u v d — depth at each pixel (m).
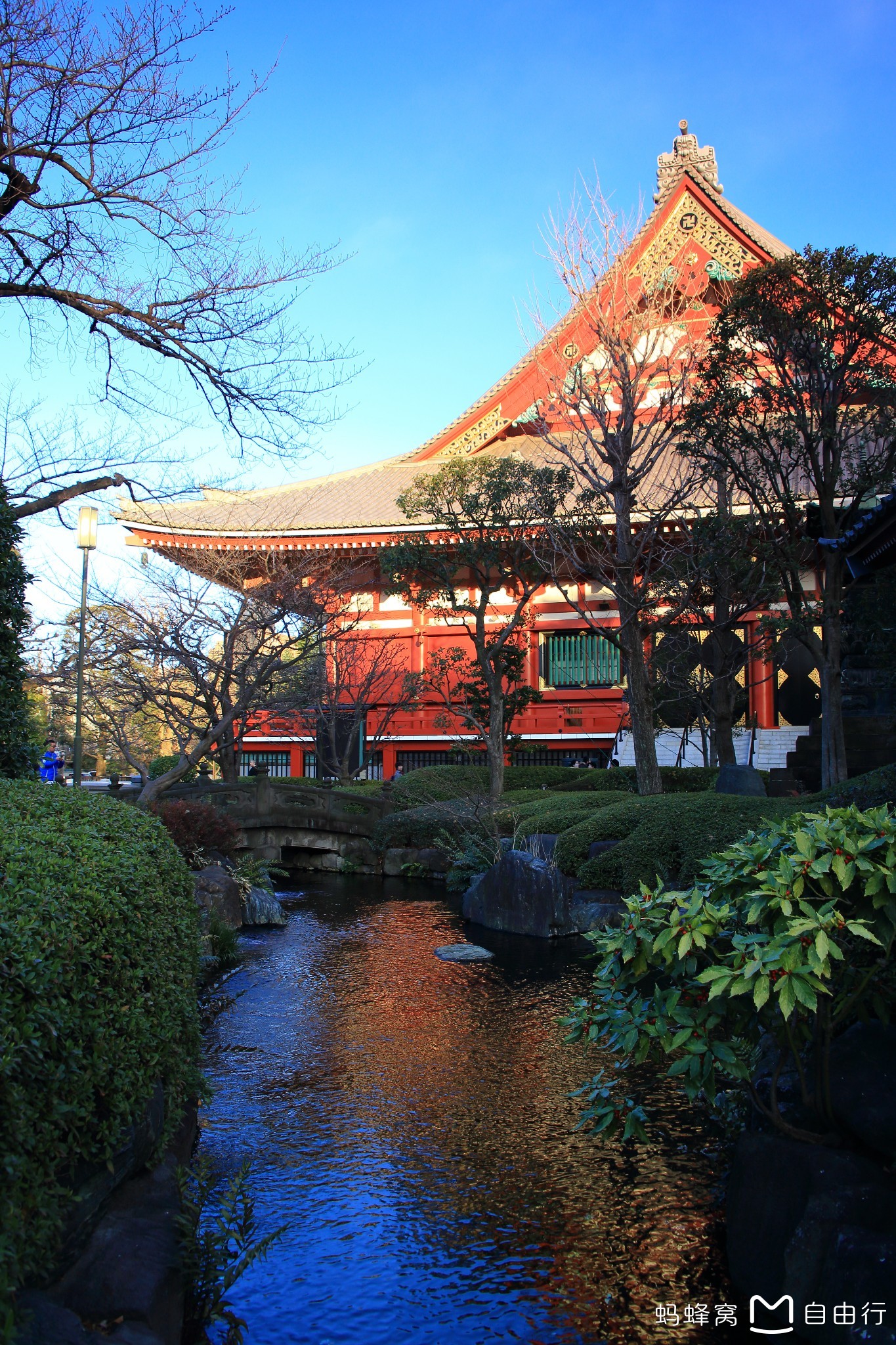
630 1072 7.66
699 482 18.48
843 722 19.64
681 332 24.61
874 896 3.71
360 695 29.30
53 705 18.72
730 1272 4.43
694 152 27.50
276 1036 8.77
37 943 3.02
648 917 4.22
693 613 21.19
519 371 32.41
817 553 20.20
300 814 21.61
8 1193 2.66
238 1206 5.23
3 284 9.41
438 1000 10.22
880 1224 3.86
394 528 26.80
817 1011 4.04
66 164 9.34
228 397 10.47
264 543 26.81
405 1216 5.17
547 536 21.48
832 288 14.60
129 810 6.14
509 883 14.62
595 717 30.23
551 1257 4.75
